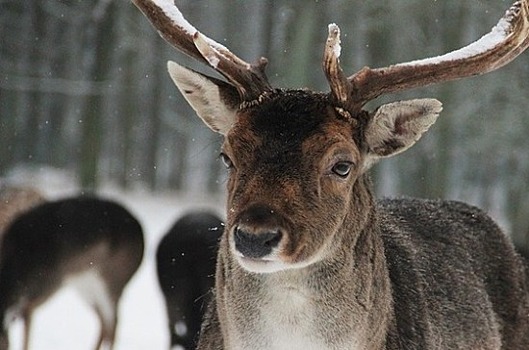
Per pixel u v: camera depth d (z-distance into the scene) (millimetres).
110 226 17312
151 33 39156
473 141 38719
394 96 34000
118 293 17531
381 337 8359
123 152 49906
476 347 9695
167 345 17422
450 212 10789
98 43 38125
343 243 7859
